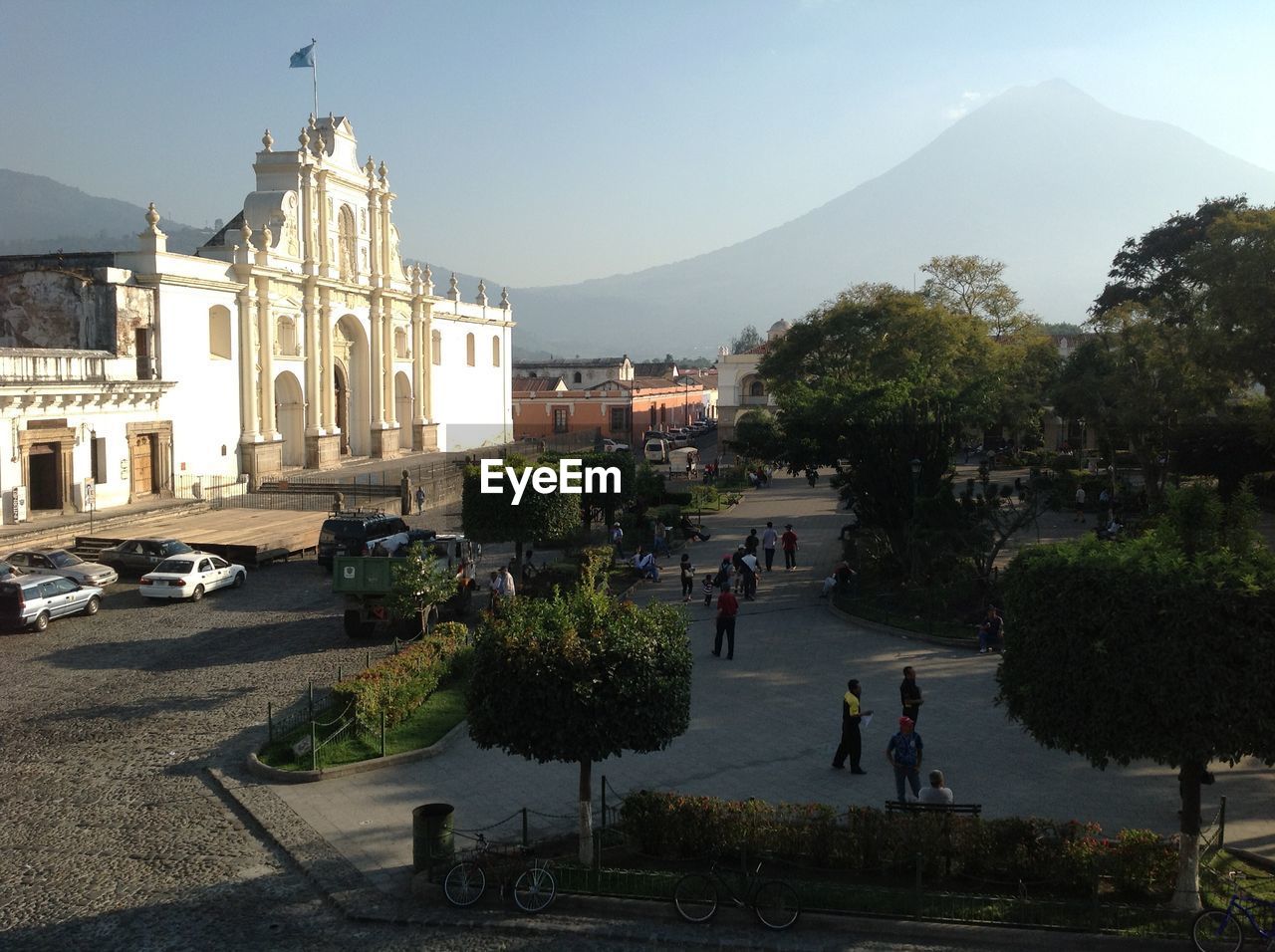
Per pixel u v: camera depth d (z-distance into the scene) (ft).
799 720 61.16
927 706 63.21
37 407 115.24
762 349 296.30
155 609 92.48
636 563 105.60
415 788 51.29
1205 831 44.27
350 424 192.03
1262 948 34.40
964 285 191.11
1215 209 196.24
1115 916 36.88
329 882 41.11
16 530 110.32
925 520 89.45
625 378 379.76
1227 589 35.27
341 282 177.47
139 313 132.67
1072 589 37.86
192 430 143.54
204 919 38.29
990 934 36.32
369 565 79.71
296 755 54.39
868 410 100.17
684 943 36.76
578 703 39.75
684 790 50.55
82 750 56.65
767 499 183.01
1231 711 34.91
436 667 66.69
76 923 37.86
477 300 241.96
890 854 40.70
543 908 38.91
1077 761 53.83
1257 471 137.18
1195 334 116.67
